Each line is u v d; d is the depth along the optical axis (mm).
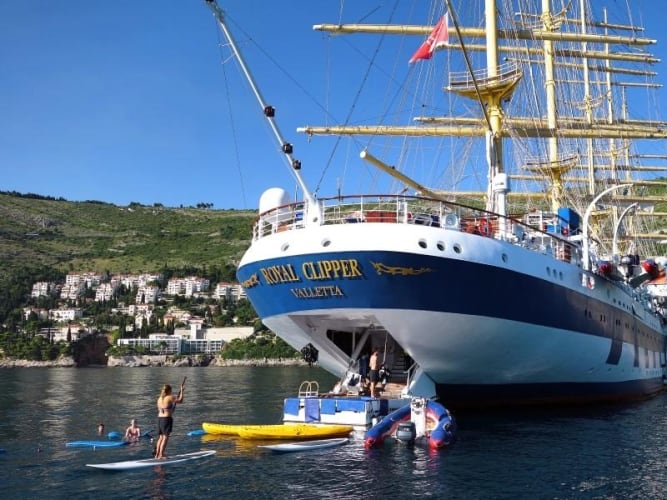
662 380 44344
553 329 25141
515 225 25312
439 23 31688
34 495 13711
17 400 44656
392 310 21422
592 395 31000
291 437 20438
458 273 21516
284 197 25719
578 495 13766
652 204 64812
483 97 34938
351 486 14266
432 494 13688
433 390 24312
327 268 21500
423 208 23562
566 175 62969
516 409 27578
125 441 20938
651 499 13492
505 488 14250
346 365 25516
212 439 20672
